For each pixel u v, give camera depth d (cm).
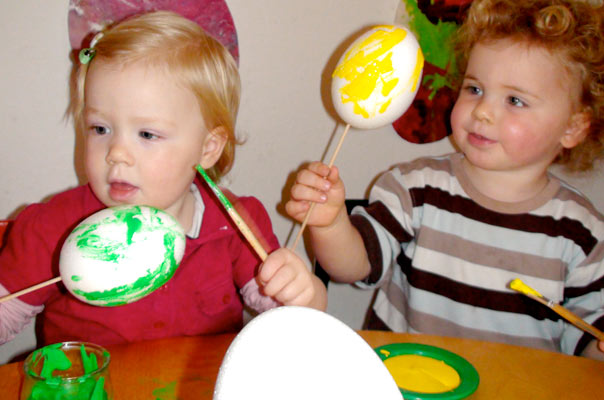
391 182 116
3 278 83
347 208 119
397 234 112
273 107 127
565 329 106
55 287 87
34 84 107
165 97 75
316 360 40
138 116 74
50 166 112
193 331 90
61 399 47
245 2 118
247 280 95
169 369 59
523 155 101
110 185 75
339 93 78
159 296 86
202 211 93
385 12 133
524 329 108
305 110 131
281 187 133
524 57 96
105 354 52
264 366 39
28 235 85
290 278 67
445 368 63
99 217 60
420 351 66
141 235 59
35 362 52
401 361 64
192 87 79
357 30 131
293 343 41
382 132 139
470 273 110
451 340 72
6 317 82
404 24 132
